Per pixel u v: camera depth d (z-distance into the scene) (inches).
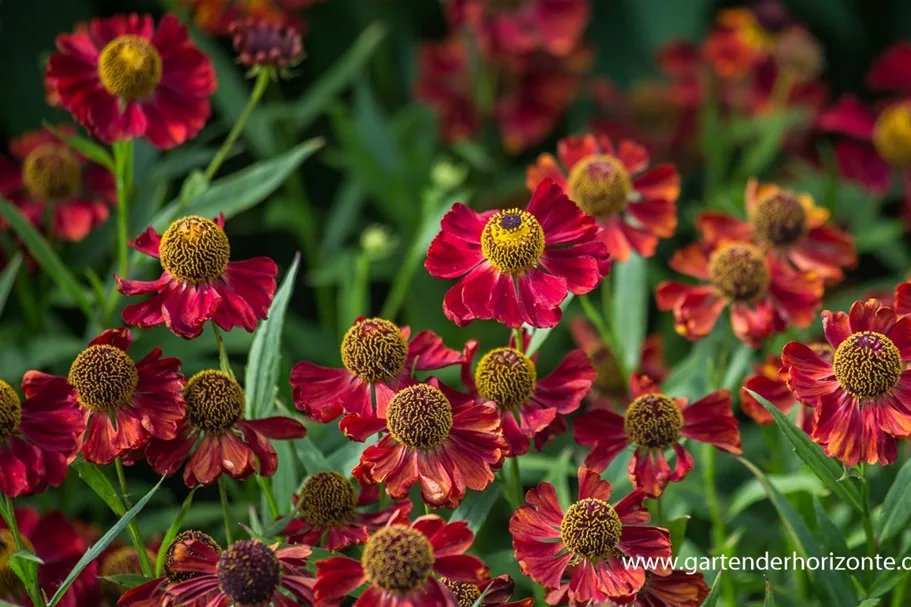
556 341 47.2
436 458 32.8
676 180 38.5
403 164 47.8
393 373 33.8
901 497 34.2
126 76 36.7
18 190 41.4
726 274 37.5
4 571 34.8
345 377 34.0
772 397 36.2
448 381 43.8
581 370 34.5
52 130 37.2
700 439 34.8
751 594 39.7
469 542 31.8
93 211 41.0
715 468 39.9
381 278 47.3
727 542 37.0
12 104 47.9
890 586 34.1
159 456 33.2
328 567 31.5
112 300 38.4
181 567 32.2
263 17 46.6
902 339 33.7
